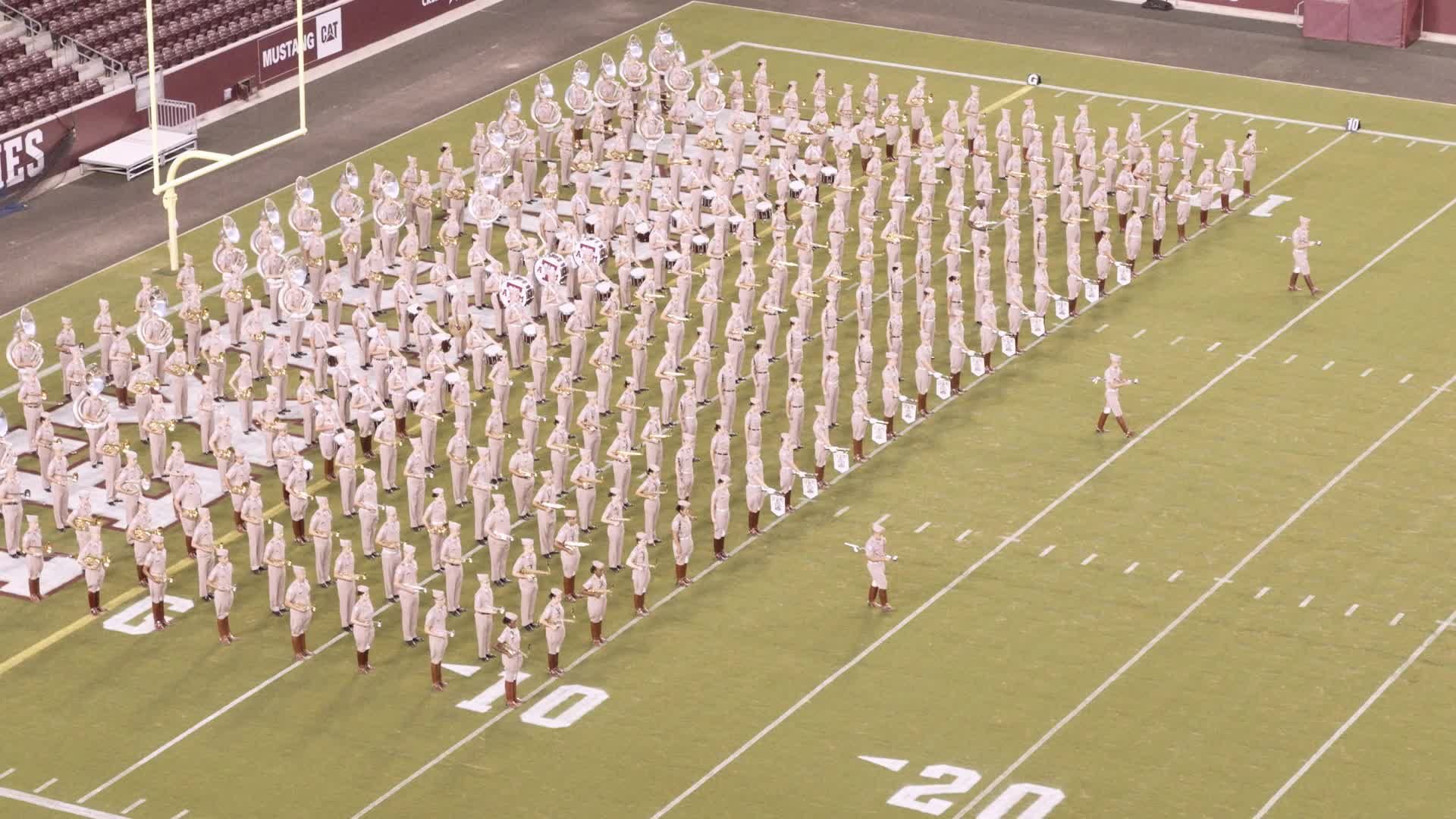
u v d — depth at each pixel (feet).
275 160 273.54
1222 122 282.97
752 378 220.43
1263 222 254.27
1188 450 207.21
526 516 198.08
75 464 207.62
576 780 162.81
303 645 178.29
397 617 184.14
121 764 165.37
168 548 193.67
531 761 164.96
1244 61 304.30
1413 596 184.24
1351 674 174.09
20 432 213.46
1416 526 194.59
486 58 305.53
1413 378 219.82
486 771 164.04
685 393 217.97
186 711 171.63
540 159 269.23
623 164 255.50
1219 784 161.17
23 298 238.89
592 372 223.30
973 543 193.06
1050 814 157.99
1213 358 224.12
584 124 274.77
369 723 170.09
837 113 287.28
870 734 167.53
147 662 177.99
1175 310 234.17
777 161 251.39
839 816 158.10
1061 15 321.73
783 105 279.69
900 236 235.61
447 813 159.22
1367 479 201.87
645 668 176.35
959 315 216.13
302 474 193.16
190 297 222.48
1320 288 238.27
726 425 205.87
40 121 266.98
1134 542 192.54
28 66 272.72
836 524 196.44
